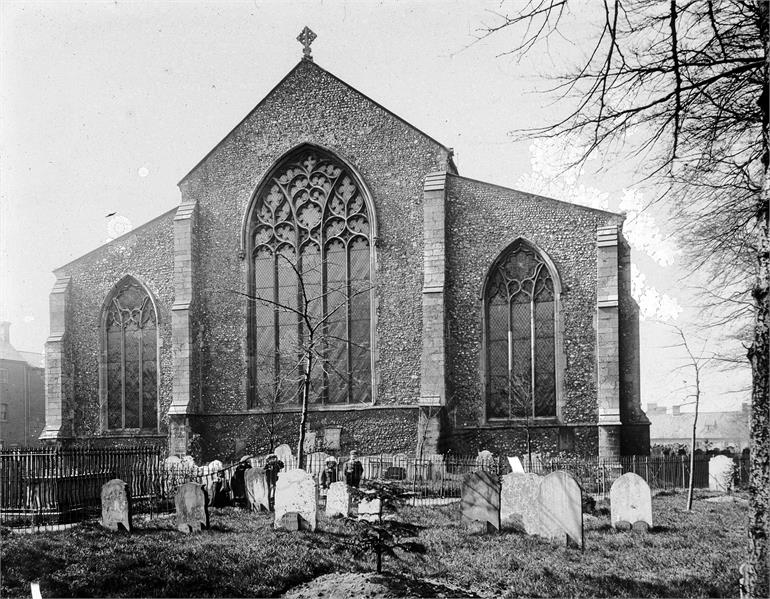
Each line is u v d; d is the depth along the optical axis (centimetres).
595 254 3020
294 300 3400
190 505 1706
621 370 2953
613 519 1698
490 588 1205
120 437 3519
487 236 3150
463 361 3111
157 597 1202
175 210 3600
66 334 3641
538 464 2775
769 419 839
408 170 3269
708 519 1831
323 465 2811
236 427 3356
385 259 3250
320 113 3425
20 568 1356
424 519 1825
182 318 3394
